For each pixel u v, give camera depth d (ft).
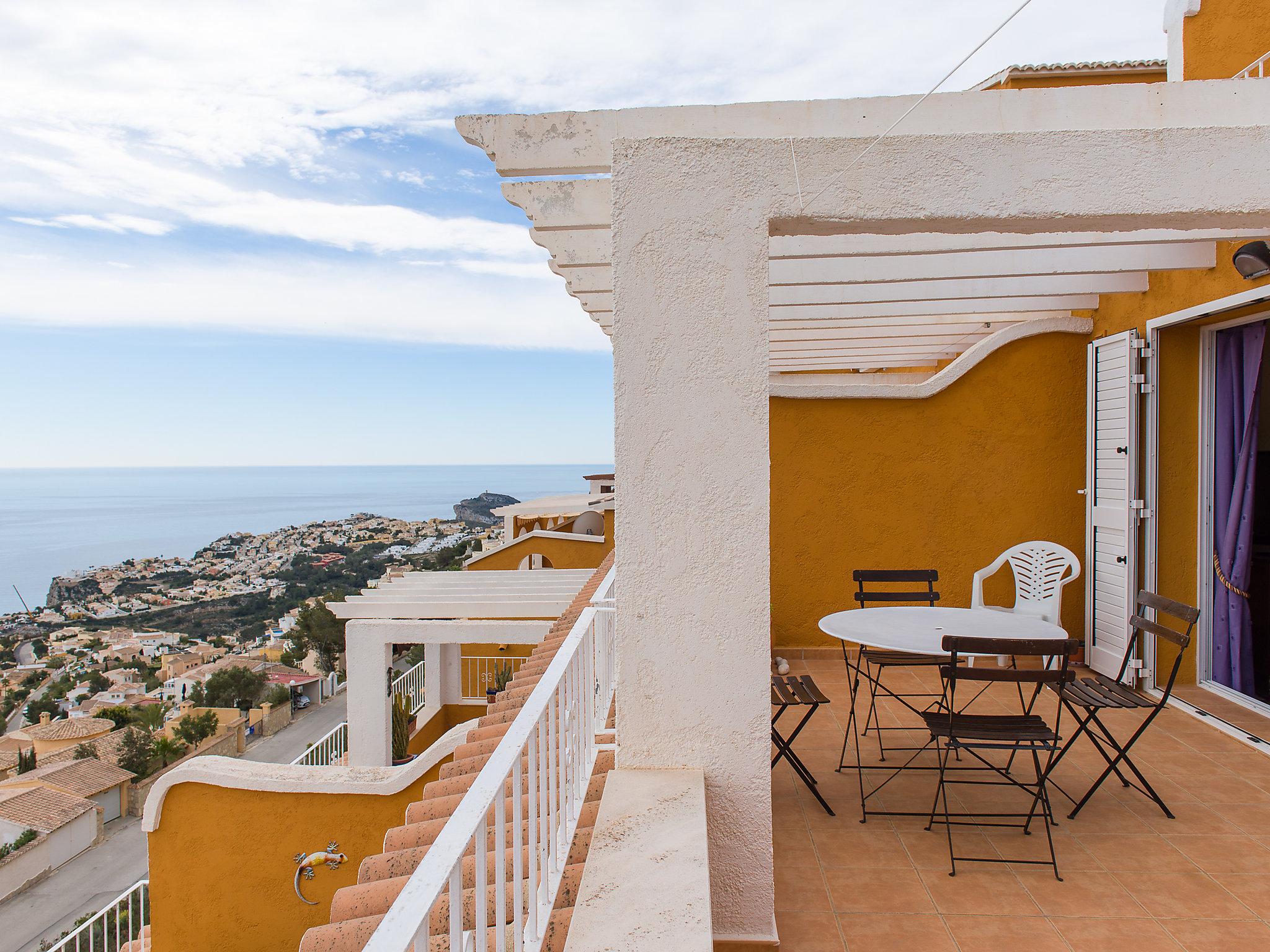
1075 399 19.44
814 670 19.11
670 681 7.24
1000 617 13.23
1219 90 8.27
